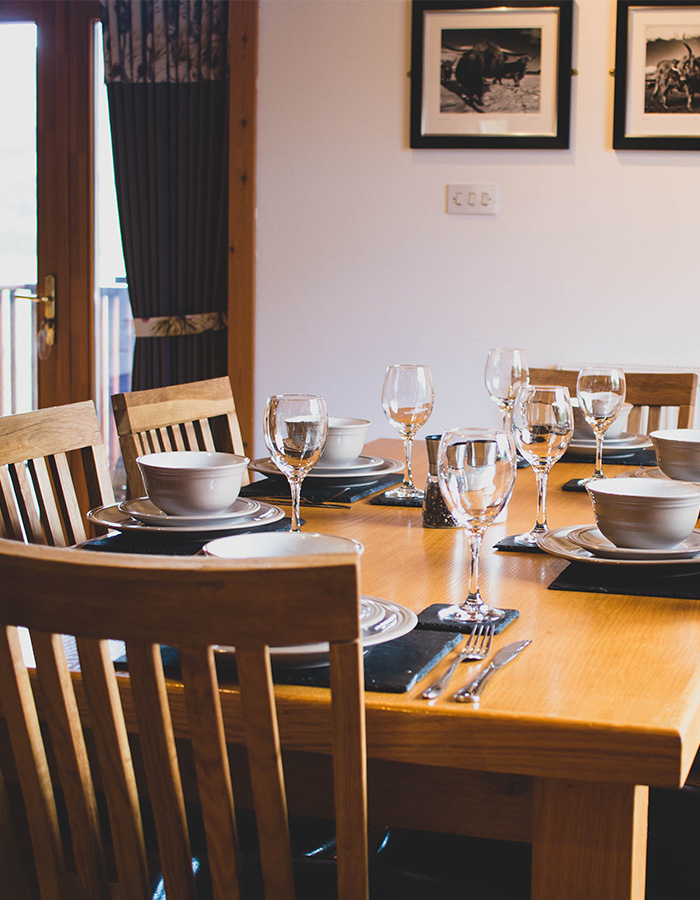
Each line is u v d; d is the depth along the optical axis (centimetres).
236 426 222
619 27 341
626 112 345
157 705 68
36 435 158
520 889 114
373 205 367
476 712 76
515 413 139
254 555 94
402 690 80
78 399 412
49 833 78
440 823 83
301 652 80
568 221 354
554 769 75
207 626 63
